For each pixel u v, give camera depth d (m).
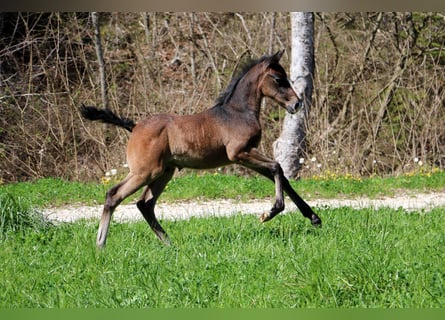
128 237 11.14
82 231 11.64
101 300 7.70
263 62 11.42
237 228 11.64
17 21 23.20
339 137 21.33
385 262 8.36
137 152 10.63
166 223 12.55
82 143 22.52
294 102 11.41
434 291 7.59
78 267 9.11
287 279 8.12
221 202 16.33
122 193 10.60
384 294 7.50
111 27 26.12
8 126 22.39
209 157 11.05
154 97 23.34
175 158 10.88
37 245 10.52
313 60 20.28
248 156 11.21
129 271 8.76
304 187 17.16
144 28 25.89
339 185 17.42
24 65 23.28
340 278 7.79
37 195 16.55
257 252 9.54
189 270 8.73
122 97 24.58
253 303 7.55
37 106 22.80
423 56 24.39
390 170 22.58
